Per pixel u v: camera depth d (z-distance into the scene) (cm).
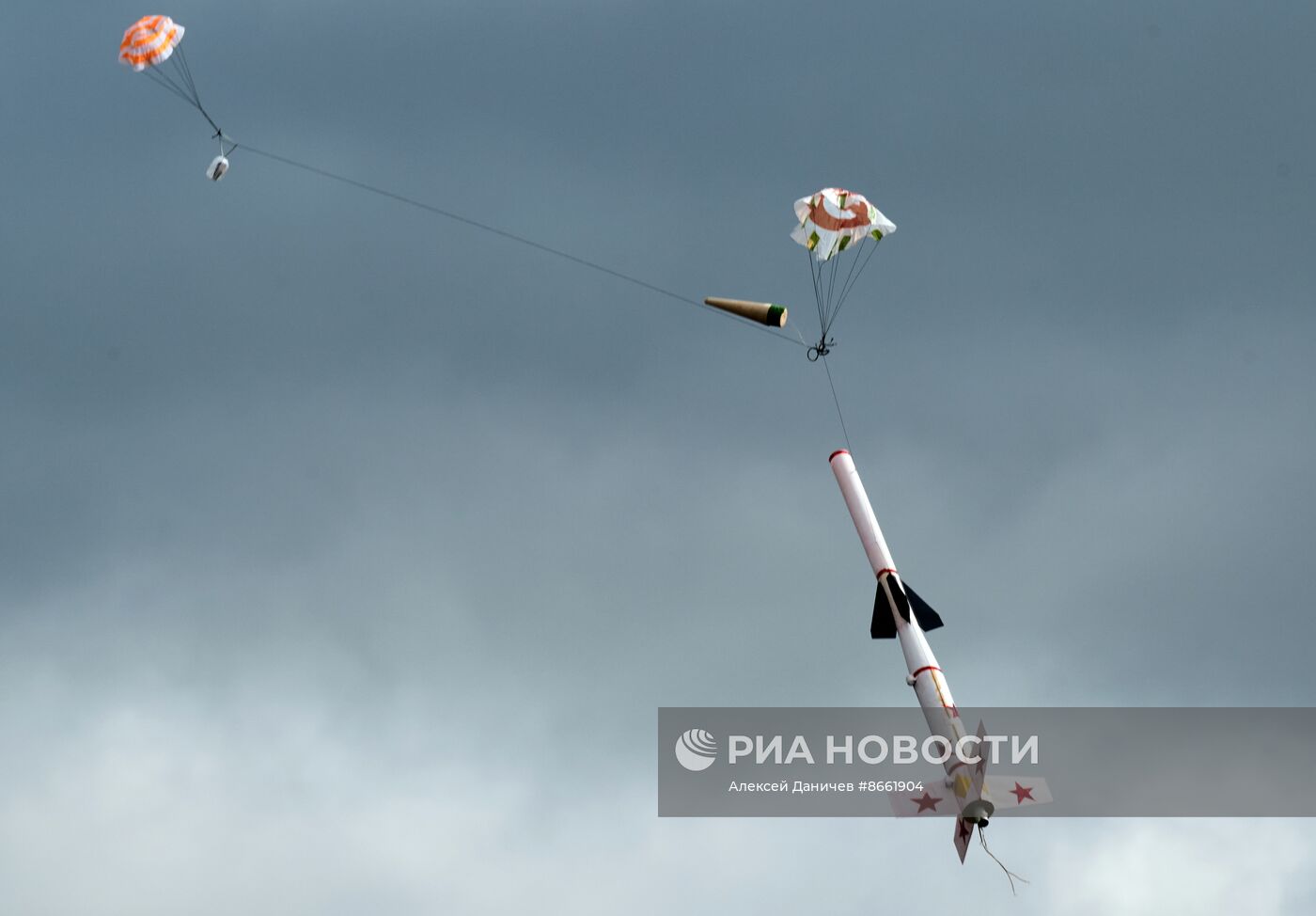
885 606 17500
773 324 18750
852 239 18900
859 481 18325
